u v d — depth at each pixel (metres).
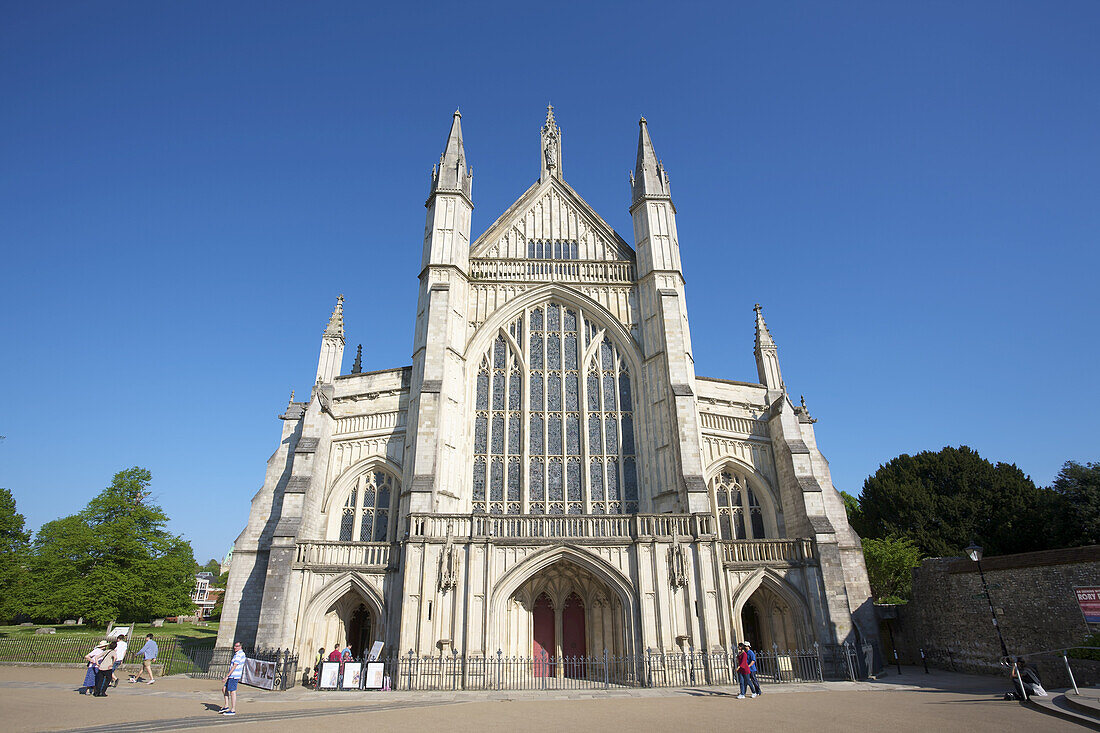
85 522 64.44
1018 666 25.94
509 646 36.50
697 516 37.59
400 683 32.62
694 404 42.75
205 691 30.67
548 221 52.47
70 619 82.25
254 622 40.81
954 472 64.56
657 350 45.88
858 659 36.28
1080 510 49.44
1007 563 34.44
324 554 37.69
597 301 48.69
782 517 45.75
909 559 55.84
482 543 35.75
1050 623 31.39
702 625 35.09
